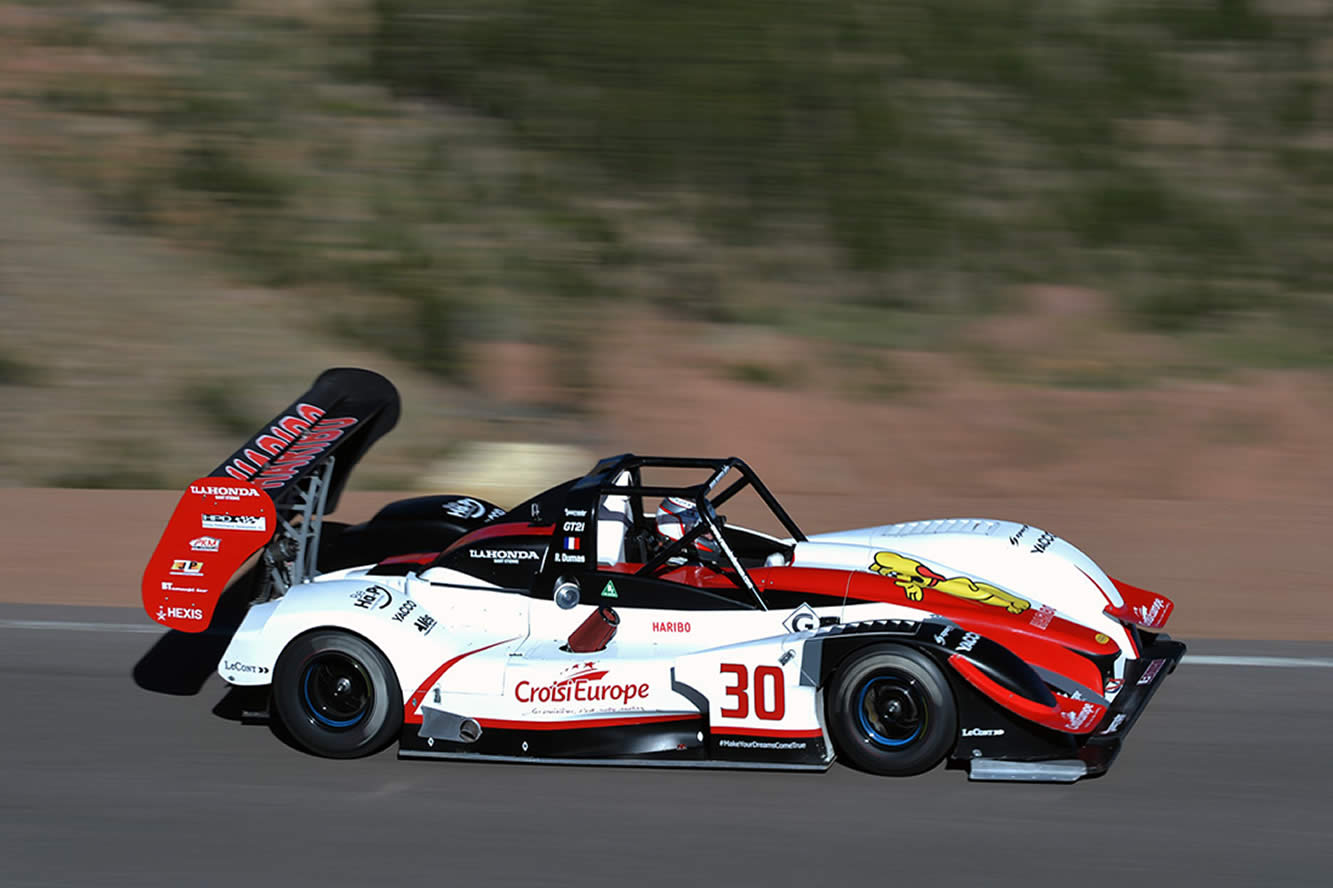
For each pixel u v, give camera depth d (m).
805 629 18.50
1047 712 16.23
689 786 17.19
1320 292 49.28
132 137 55.22
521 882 14.64
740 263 50.53
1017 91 59.22
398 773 17.78
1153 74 60.12
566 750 17.73
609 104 57.56
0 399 40.16
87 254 48.34
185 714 19.91
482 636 19.03
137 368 42.44
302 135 56.16
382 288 47.88
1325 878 14.49
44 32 60.88
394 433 38.81
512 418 40.81
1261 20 62.88
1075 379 43.34
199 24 62.50
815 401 41.94
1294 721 19.02
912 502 32.09
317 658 18.14
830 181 54.31
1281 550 27.69
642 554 20.81
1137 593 20.70
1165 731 18.73
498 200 53.47
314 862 15.18
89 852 15.50
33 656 22.28
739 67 58.72
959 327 47.12
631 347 45.31
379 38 61.88
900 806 16.42
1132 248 51.66
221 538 19.22
